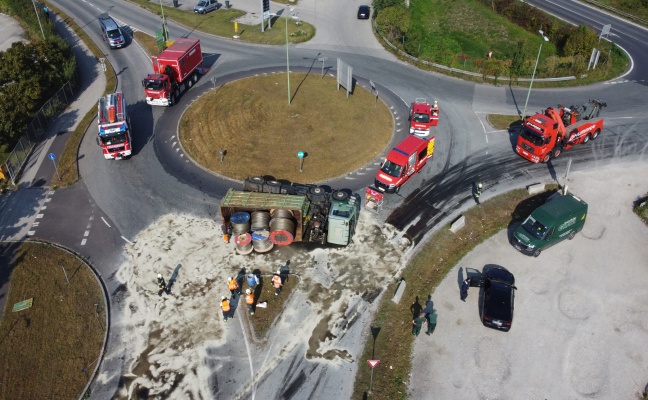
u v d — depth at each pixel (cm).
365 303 3033
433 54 5941
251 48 6175
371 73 5606
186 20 6881
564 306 3045
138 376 2622
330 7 7300
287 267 3253
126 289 3097
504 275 3109
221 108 4878
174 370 2655
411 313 2989
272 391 2566
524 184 3984
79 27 6588
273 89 5209
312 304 3020
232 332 2850
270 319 2927
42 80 4791
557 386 2622
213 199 3797
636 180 4031
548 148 4122
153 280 3159
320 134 4512
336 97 5091
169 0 7544
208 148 4325
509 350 2795
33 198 3803
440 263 3334
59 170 4091
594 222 3662
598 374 2678
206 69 5650
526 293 3127
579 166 4197
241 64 5778
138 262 3275
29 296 3012
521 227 3384
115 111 4144
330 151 4303
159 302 3016
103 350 2738
